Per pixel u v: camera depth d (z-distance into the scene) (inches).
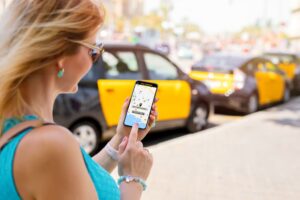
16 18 47.2
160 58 289.3
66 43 47.5
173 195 181.5
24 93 47.9
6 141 45.9
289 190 192.2
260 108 496.4
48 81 48.8
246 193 187.0
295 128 341.1
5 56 46.3
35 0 46.9
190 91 309.1
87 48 50.3
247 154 252.8
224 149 263.1
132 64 263.4
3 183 44.8
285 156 250.7
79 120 229.6
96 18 49.4
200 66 441.1
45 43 46.0
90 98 230.4
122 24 3080.7
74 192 44.8
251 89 432.8
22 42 45.9
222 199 179.0
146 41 2465.6
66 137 45.6
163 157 239.9
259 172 217.9
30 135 45.1
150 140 301.0
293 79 619.2
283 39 2333.9
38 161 43.8
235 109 465.1
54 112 215.3
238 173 215.5
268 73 478.6
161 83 282.2
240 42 2970.0
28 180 44.1
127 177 55.8
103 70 241.3
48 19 46.6
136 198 55.1
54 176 43.9
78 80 51.3
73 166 45.0
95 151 240.8
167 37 3683.6
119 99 245.8
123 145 59.1
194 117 317.7
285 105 502.6
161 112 284.7
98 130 240.2
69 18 47.1
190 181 200.2
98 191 50.6
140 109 68.1
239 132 318.0
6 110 48.1
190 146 268.2
